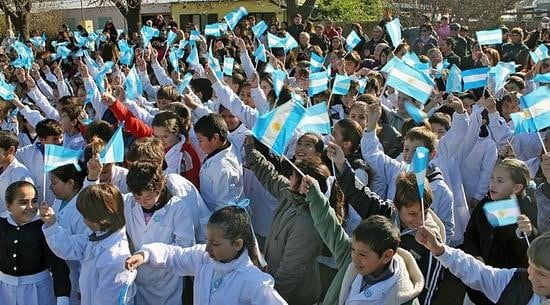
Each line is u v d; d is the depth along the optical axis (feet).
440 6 83.25
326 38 49.08
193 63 29.76
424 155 10.45
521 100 13.84
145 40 36.76
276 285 12.71
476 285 10.48
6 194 13.08
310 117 13.64
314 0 74.02
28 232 13.03
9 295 13.09
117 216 12.43
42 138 18.07
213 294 10.88
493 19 82.53
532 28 79.77
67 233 12.59
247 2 93.20
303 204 12.70
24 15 71.67
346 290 10.49
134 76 23.62
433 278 12.27
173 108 18.11
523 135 20.21
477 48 35.14
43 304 13.32
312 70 27.89
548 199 13.26
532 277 9.04
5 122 23.59
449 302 16.76
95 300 12.40
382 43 35.27
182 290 14.46
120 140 13.94
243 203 12.85
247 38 43.21
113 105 18.20
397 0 88.17
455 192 18.02
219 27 36.04
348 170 13.16
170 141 16.35
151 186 12.76
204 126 15.38
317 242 12.61
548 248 8.79
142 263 11.48
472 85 21.50
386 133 19.57
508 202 11.95
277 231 13.01
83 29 56.59
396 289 9.95
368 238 9.81
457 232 17.84
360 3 101.86
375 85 24.48
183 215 13.24
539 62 25.52
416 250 12.31
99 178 14.26
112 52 36.01
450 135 18.12
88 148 14.67
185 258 11.71
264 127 11.57
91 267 12.45
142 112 20.63
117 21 106.73
